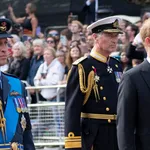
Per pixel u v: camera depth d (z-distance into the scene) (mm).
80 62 19750
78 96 19391
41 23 42750
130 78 15344
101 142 19344
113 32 19578
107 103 19500
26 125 16109
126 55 25828
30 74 31859
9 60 32906
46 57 30219
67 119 19359
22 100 16094
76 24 33562
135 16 41219
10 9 43438
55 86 28188
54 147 27719
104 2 41219
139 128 15250
